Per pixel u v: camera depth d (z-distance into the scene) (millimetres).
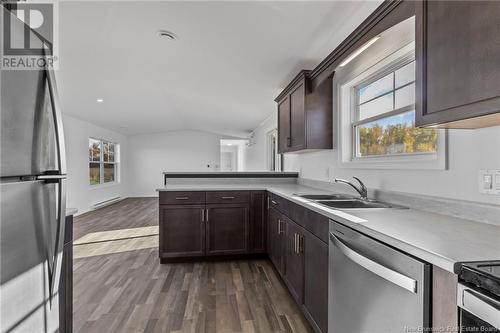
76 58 2934
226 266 2977
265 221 3186
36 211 903
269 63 2891
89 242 3859
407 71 1901
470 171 1271
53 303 1009
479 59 861
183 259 3127
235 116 6102
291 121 3080
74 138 5672
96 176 6895
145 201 8117
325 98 2699
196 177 3699
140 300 2189
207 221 3086
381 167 1948
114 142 7957
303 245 1896
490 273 649
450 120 977
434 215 1373
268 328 1813
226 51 2674
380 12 1562
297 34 2248
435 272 802
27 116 862
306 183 3410
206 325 1846
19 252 821
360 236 1165
